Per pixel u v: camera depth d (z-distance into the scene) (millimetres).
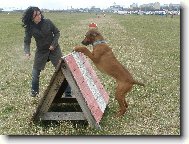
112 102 4520
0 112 4191
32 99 4570
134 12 75188
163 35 15086
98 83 4414
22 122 3803
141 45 10961
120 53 8898
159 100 4688
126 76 3957
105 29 17953
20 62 7734
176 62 7758
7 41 12562
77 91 3533
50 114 3686
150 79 5961
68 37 13070
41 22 4227
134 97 4762
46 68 6727
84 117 3641
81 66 3992
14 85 5512
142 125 3746
